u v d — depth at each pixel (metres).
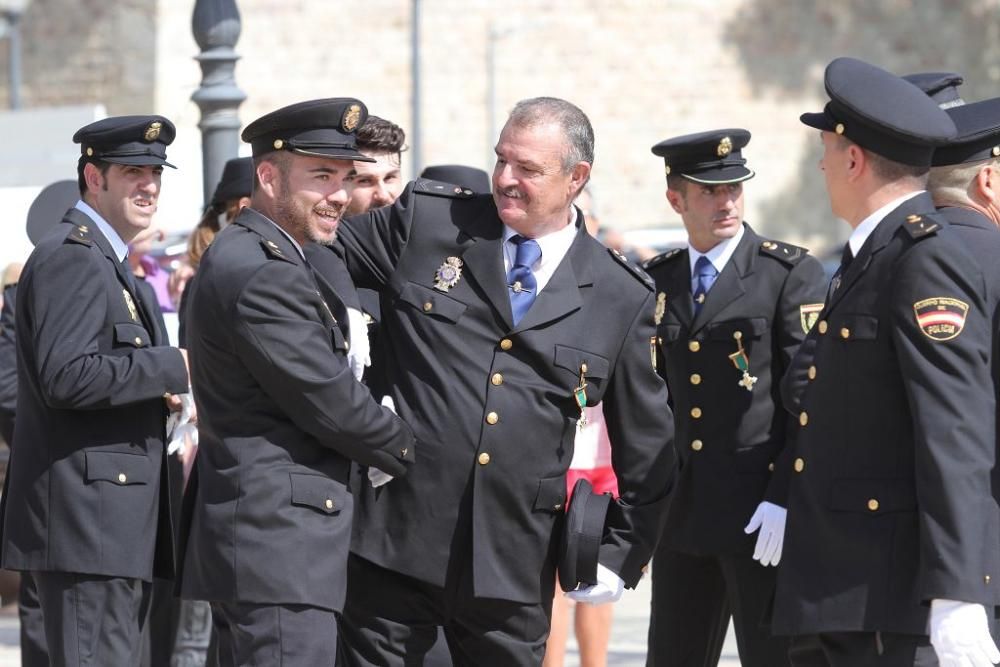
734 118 58.62
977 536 8.19
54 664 10.73
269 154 9.23
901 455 8.64
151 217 11.25
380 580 9.62
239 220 9.27
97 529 10.59
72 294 10.51
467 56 57.62
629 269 9.83
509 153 9.41
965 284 8.43
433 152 57.72
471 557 9.43
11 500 10.85
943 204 9.44
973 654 8.16
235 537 8.89
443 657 9.67
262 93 57.84
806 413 9.04
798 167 58.81
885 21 58.62
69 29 58.22
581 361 9.54
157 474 10.93
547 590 9.72
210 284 8.98
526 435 9.44
